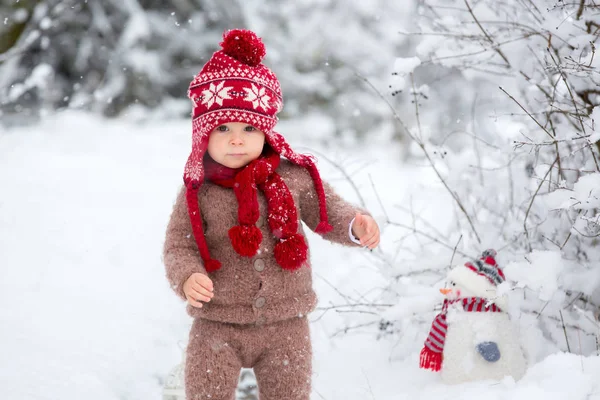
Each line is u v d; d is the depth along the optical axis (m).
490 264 3.15
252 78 2.74
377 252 4.10
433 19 4.10
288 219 2.75
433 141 4.51
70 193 6.96
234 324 2.73
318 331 3.99
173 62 15.80
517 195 3.96
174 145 10.96
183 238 2.75
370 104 14.48
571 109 3.57
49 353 3.33
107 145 10.45
